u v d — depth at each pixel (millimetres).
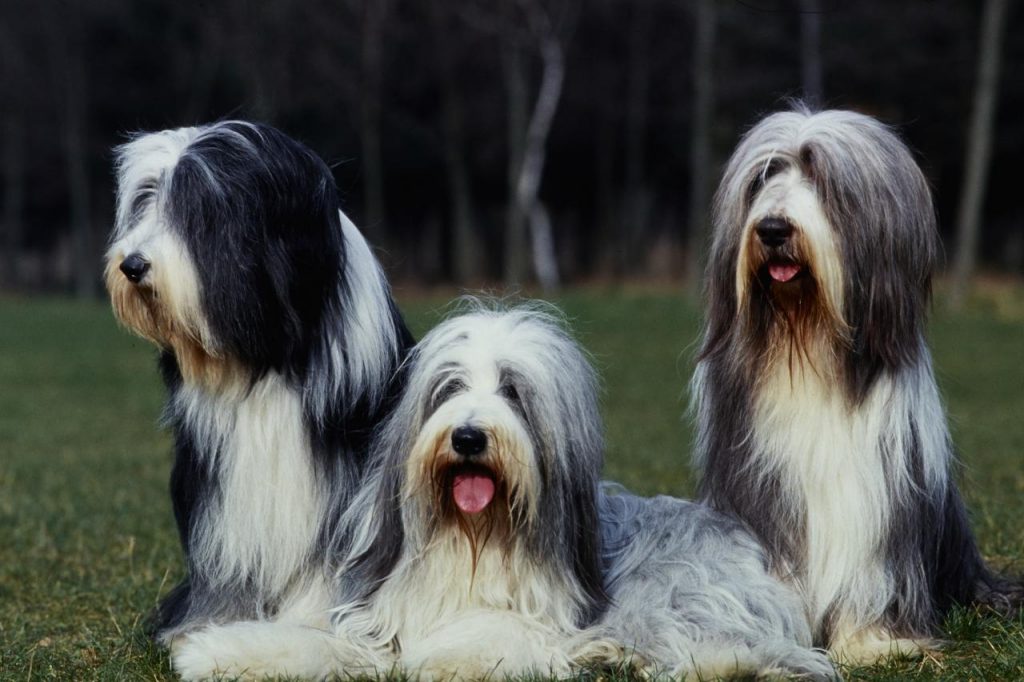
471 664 6043
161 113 47938
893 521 6633
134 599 8289
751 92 38219
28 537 10414
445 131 46594
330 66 43125
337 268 6949
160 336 6660
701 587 6375
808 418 6648
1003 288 38688
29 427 18906
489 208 50250
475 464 6160
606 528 7066
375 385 7027
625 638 6312
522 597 6414
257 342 6656
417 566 6469
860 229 6484
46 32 48906
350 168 46656
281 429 6785
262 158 6738
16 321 36406
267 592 6867
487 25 42500
